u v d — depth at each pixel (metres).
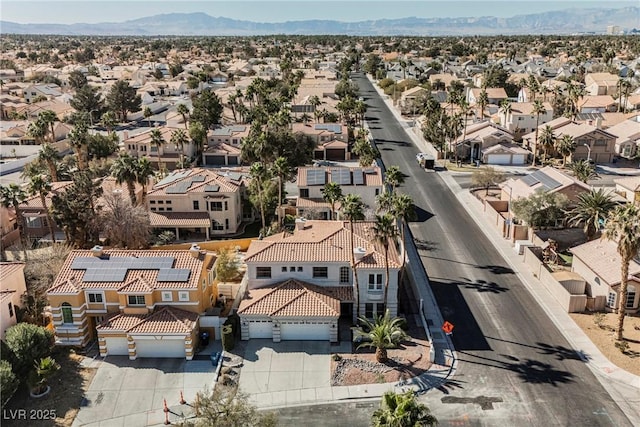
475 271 62.56
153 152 107.75
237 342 49.00
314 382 43.53
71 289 47.72
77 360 46.97
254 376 44.38
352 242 50.75
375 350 47.81
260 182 74.62
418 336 49.62
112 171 73.88
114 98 151.38
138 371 45.56
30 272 58.06
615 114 126.25
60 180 94.44
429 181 97.06
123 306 48.16
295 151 95.88
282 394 42.19
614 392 41.94
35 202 75.62
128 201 71.38
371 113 157.88
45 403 41.62
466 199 87.50
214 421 34.12
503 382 43.22
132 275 49.53
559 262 63.97
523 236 70.38
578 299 52.91
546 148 105.56
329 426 38.72
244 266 64.25
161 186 78.00
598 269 54.53
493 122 123.31
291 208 79.12
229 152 109.56
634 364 45.06
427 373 44.44
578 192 72.50
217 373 44.59
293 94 153.12
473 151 110.25
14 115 151.88
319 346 48.44
